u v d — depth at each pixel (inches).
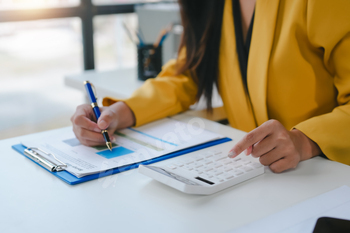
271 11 32.6
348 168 24.0
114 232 17.0
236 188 21.2
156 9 97.7
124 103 32.4
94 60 110.3
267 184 21.6
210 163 23.8
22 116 114.3
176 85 37.6
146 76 61.9
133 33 71.8
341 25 28.9
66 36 135.6
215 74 38.9
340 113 27.1
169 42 93.8
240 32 36.4
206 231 17.0
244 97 36.8
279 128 23.9
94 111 29.8
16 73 141.2
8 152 27.0
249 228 17.0
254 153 23.7
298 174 23.1
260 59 33.8
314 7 29.5
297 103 33.5
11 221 17.9
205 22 37.1
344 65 29.8
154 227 17.3
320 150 26.0
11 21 90.9
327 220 17.4
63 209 18.9
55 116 116.6
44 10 95.2
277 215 18.1
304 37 31.5
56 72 146.3
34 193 20.7
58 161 24.3
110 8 107.6
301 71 32.4
